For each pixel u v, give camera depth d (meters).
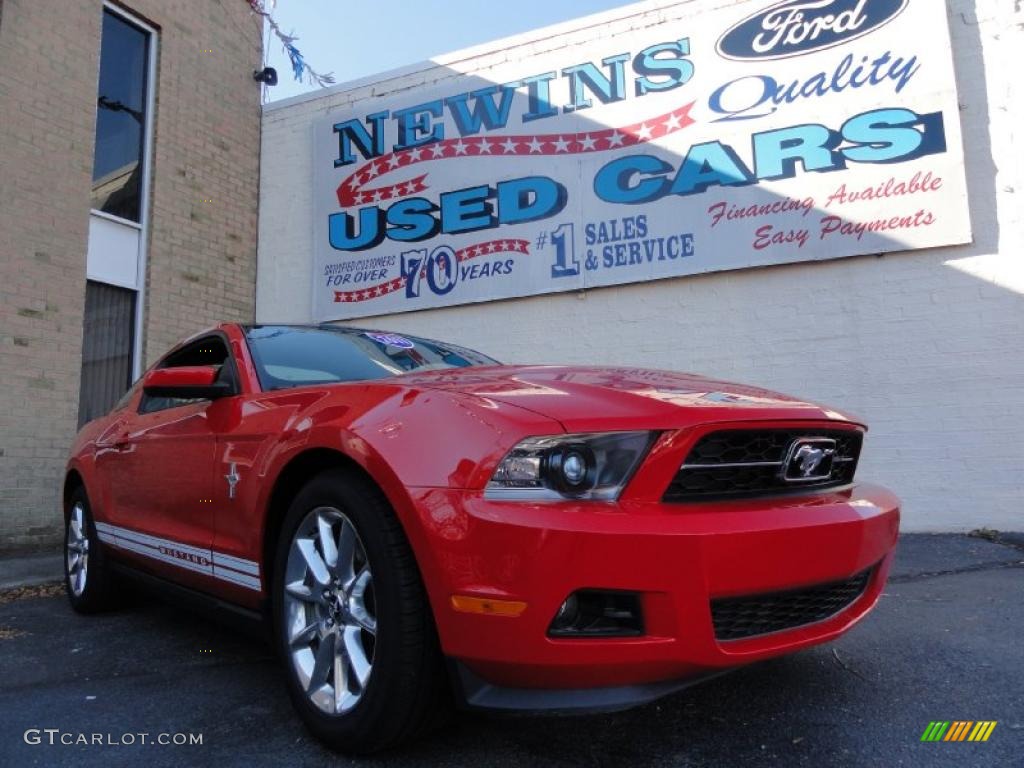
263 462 2.72
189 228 8.99
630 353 7.63
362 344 3.64
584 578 1.90
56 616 4.33
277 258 9.76
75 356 7.46
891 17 6.81
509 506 1.97
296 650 2.53
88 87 7.78
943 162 6.59
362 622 2.28
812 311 6.98
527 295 8.09
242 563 2.83
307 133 9.72
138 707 2.83
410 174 8.85
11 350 6.93
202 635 3.86
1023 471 6.29
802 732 2.46
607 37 7.91
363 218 9.12
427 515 2.06
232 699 2.90
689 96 7.51
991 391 6.42
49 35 7.44
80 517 4.50
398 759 2.30
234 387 3.19
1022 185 6.45
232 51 9.72
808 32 7.08
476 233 8.41
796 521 2.18
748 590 2.05
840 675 3.00
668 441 2.08
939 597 4.31
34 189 7.21
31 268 7.14
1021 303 6.39
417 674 2.12
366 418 2.37
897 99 6.76
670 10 7.64
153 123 8.69
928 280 6.65
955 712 2.62
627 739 2.42
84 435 4.66
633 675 1.96
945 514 6.46
